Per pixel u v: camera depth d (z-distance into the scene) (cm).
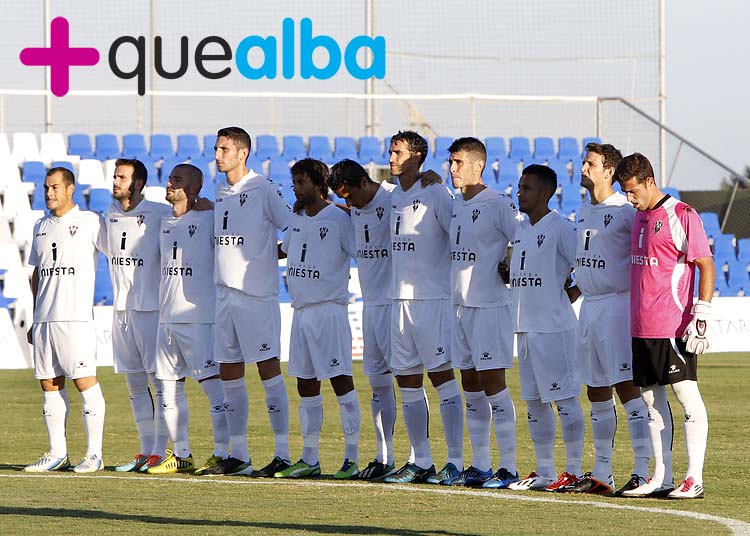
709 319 1914
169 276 2370
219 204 2341
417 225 2212
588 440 2852
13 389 4178
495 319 2156
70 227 2417
